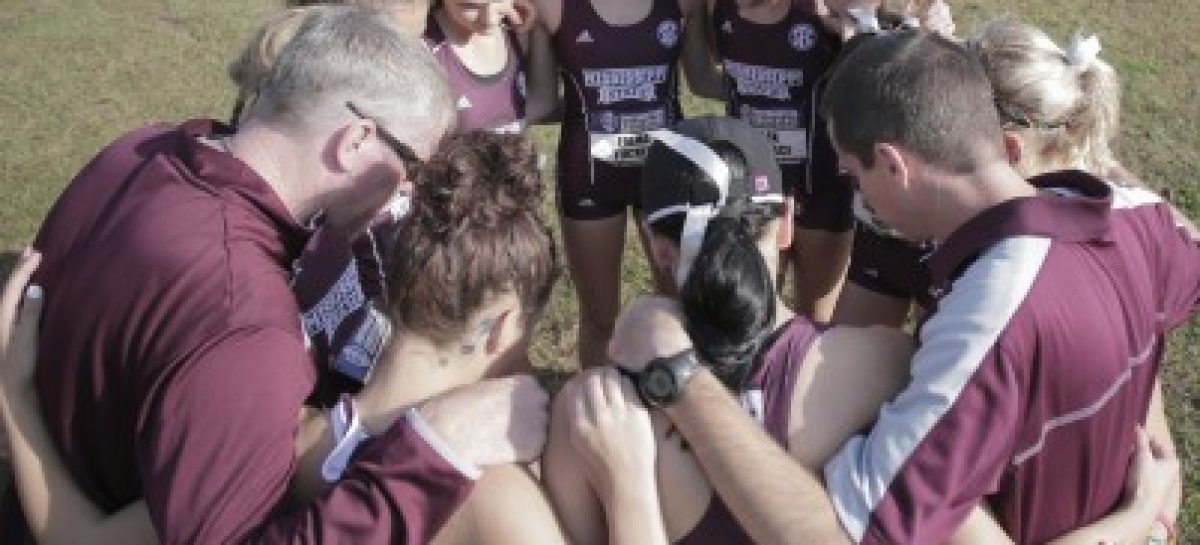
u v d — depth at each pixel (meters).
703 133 2.35
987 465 1.82
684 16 3.90
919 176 2.04
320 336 2.45
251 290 2.00
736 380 1.89
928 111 1.99
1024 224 1.96
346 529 1.78
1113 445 2.08
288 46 2.18
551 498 1.90
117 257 2.07
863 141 2.07
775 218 2.30
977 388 1.84
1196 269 2.33
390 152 2.16
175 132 2.39
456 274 1.90
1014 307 1.88
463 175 1.97
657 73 3.85
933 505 1.78
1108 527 2.15
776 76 3.81
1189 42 7.09
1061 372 1.90
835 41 3.73
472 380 2.05
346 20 2.20
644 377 1.85
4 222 5.45
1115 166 2.67
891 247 3.51
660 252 2.23
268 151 2.17
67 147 6.09
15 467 2.13
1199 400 4.24
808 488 1.78
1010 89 2.41
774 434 1.86
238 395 1.87
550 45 3.91
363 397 2.04
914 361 1.93
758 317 1.84
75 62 6.99
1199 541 3.65
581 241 4.08
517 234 1.94
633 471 1.82
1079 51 2.51
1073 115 2.44
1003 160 2.05
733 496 1.77
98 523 2.11
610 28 3.78
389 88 2.13
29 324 2.15
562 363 4.57
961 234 2.02
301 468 1.98
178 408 1.88
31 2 7.84
